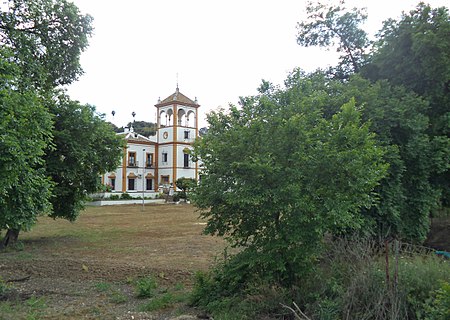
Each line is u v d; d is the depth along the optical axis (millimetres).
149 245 13977
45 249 13227
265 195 5645
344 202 5621
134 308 6879
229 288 6664
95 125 14477
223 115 6566
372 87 9680
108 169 15680
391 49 10930
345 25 13781
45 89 13719
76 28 13547
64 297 7652
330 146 5625
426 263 5863
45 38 12953
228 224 6477
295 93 6684
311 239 5832
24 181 8016
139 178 52219
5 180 6914
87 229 19406
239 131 6008
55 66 13484
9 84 7793
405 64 10750
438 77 10289
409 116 9523
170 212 31156
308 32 14391
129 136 52250
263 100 6219
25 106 7730
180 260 11031
